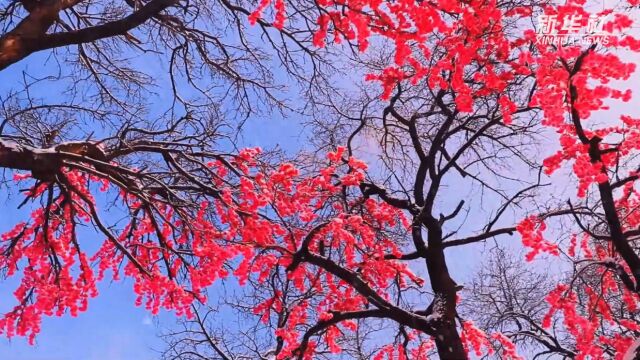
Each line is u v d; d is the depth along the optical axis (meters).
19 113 7.52
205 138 9.20
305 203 10.20
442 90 9.70
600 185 8.01
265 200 8.91
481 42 8.74
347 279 8.75
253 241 8.84
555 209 9.89
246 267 9.20
